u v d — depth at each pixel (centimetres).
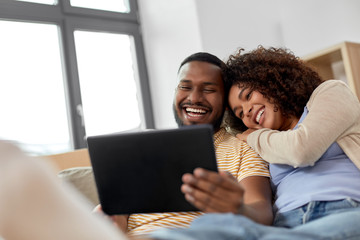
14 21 260
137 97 315
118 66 307
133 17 317
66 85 274
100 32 301
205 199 67
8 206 32
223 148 123
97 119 290
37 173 34
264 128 115
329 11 301
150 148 75
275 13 338
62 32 277
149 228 103
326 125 94
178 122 142
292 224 90
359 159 94
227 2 304
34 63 265
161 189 76
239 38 305
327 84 106
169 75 301
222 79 134
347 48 229
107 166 78
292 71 123
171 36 299
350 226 67
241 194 67
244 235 51
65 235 32
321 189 91
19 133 252
